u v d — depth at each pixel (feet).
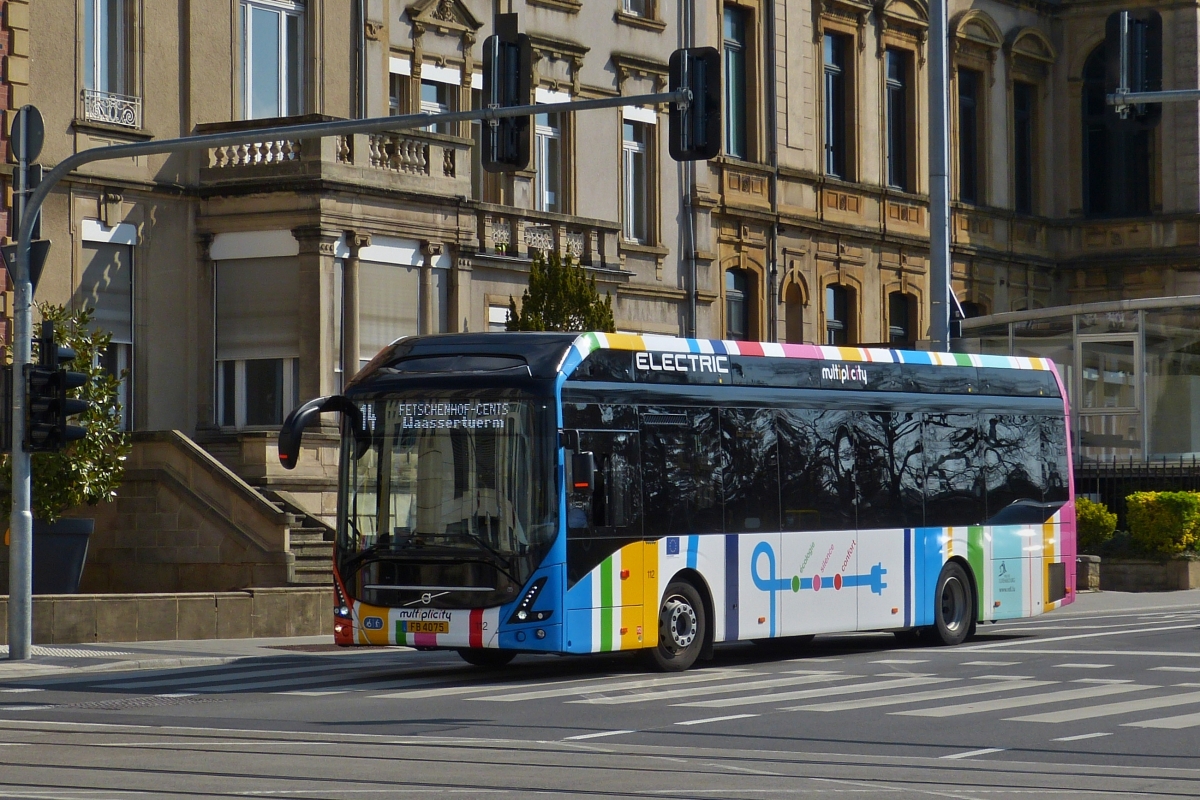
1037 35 219.82
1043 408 107.04
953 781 50.16
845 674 82.43
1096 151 223.30
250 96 132.87
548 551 77.10
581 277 136.36
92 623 97.91
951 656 92.12
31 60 120.98
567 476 77.87
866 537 93.35
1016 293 216.33
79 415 106.32
